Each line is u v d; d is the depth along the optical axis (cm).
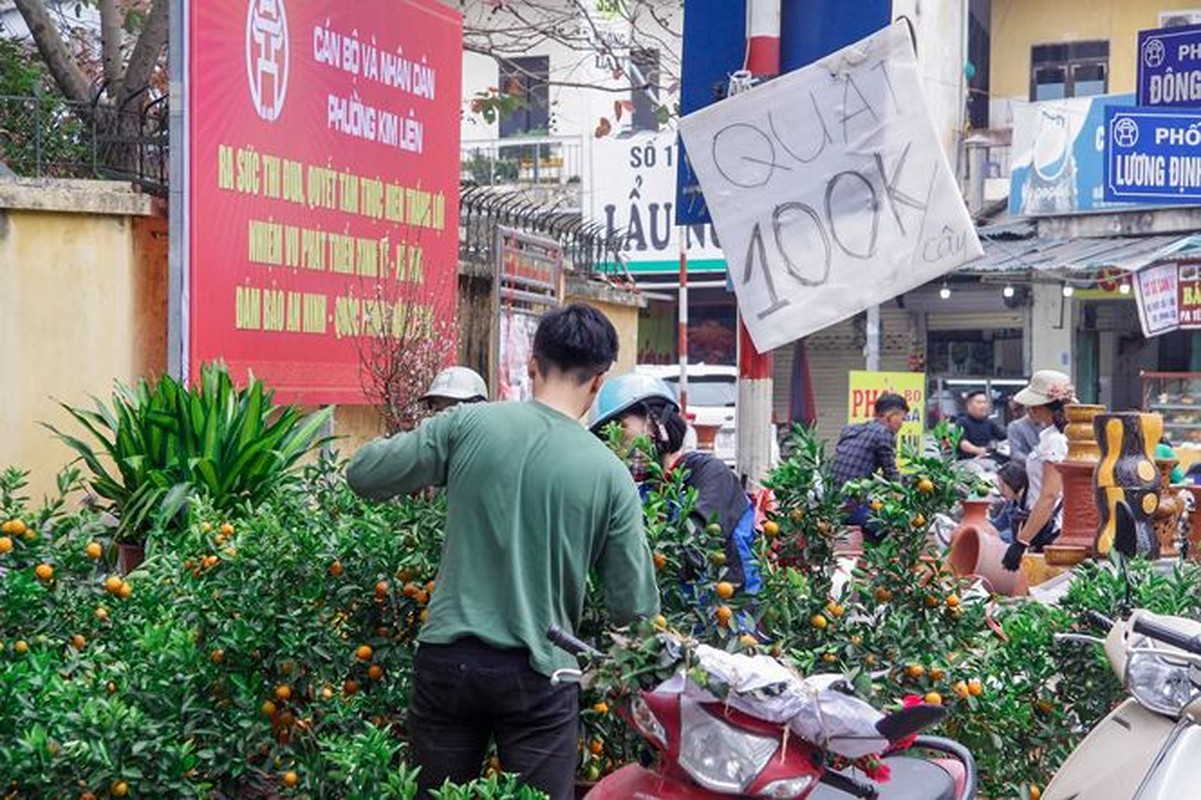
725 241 699
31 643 507
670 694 385
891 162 685
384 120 1173
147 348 1026
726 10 796
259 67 1010
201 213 955
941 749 471
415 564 524
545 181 2584
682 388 1772
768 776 381
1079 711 586
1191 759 466
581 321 459
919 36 2581
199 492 757
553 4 2548
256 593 505
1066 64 2830
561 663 443
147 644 489
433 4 1236
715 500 558
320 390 1091
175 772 455
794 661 508
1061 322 2592
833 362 2812
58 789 441
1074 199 2373
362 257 1145
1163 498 1048
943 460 579
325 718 492
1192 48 1287
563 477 445
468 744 452
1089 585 607
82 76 1255
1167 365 2591
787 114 692
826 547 585
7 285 952
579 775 541
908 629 563
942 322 2719
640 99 2734
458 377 904
